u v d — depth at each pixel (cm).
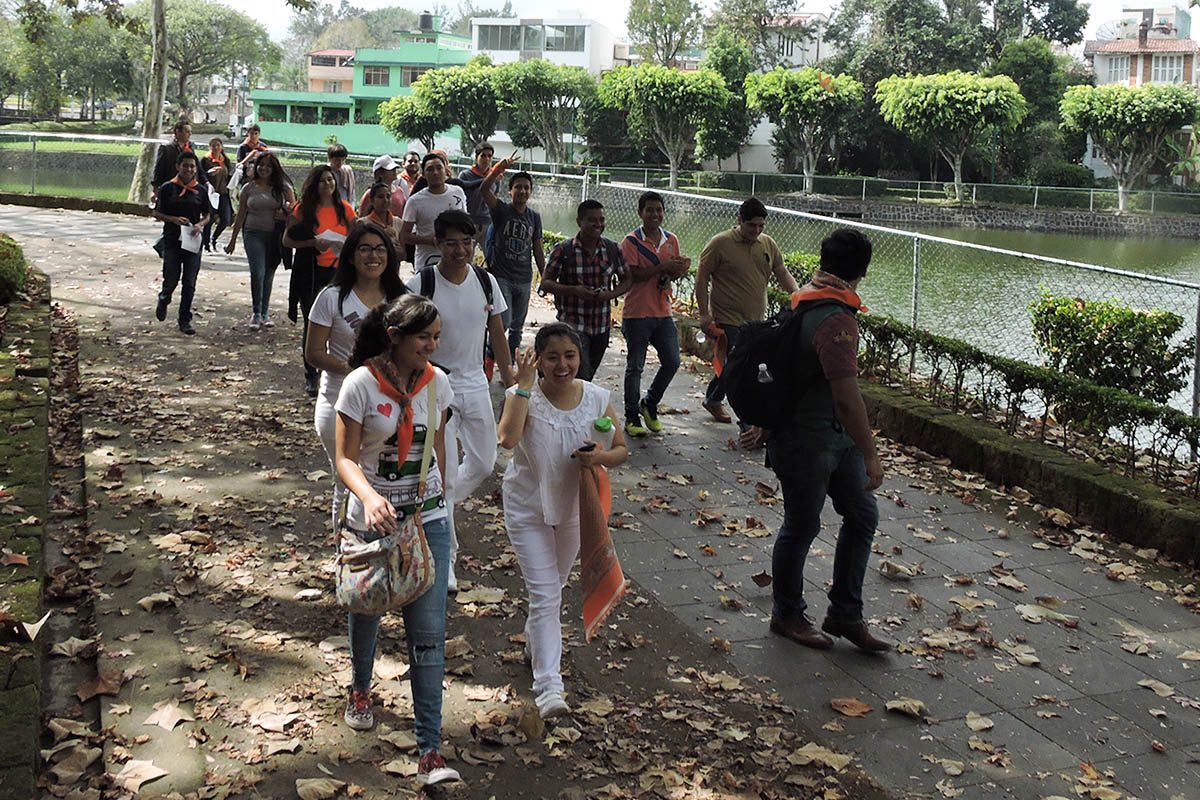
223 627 490
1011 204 4997
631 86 5359
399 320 379
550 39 7194
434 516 402
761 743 431
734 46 5884
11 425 656
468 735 423
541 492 440
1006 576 609
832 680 488
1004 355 1184
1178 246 3947
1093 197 4981
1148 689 491
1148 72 6550
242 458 727
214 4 8169
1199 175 5684
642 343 836
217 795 372
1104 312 958
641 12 6344
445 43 7994
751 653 510
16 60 8406
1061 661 515
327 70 8675
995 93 4897
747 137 5881
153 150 2644
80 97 8838
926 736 444
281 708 428
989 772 420
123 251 1605
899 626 544
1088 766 424
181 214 1067
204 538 584
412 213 842
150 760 389
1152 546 653
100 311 1166
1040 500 727
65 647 462
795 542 516
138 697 429
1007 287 1681
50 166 3042
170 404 841
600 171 5456
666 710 452
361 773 392
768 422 504
